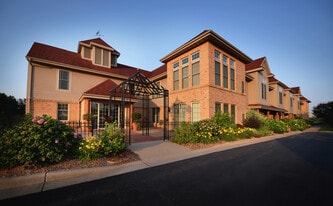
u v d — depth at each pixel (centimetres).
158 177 425
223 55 1323
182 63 1414
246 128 1187
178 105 1430
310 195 326
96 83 1670
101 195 328
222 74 1277
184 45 1285
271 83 2278
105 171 473
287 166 517
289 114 2625
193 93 1270
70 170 446
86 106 1331
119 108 1541
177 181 398
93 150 548
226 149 777
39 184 382
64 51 1688
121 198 316
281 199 310
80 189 356
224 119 1052
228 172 461
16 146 436
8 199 313
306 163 551
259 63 1870
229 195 325
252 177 423
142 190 350
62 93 1453
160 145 805
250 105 1736
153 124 1917
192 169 488
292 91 2875
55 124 516
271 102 2288
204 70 1188
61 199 313
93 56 1712
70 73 1511
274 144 930
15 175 400
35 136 450
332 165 528
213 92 1180
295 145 901
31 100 1305
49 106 1383
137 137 1060
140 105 1945
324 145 902
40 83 1353
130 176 433
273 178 416
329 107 2464
